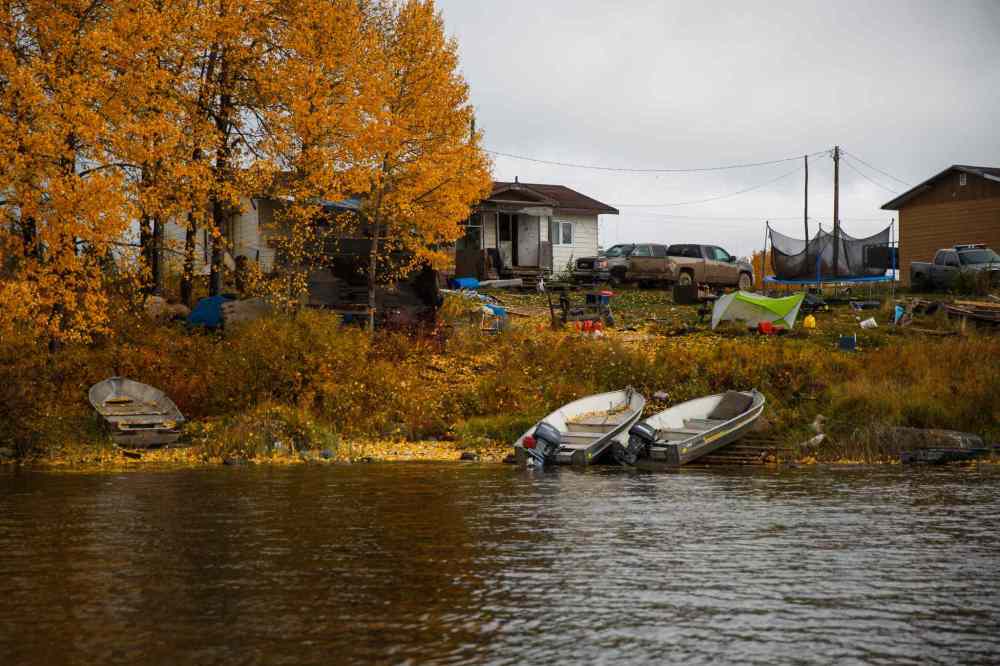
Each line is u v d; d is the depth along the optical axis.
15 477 18.98
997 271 39.72
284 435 23.16
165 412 23.55
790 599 10.29
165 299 31.89
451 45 28.62
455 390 26.61
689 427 22.94
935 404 24.31
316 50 27.31
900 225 53.22
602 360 27.44
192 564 11.68
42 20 22.44
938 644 8.90
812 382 25.97
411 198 28.92
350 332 27.44
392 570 11.44
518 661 8.38
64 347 25.16
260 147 27.11
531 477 19.44
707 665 8.34
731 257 45.03
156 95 24.30
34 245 22.31
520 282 42.81
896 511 15.54
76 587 10.62
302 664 8.29
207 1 26.00
